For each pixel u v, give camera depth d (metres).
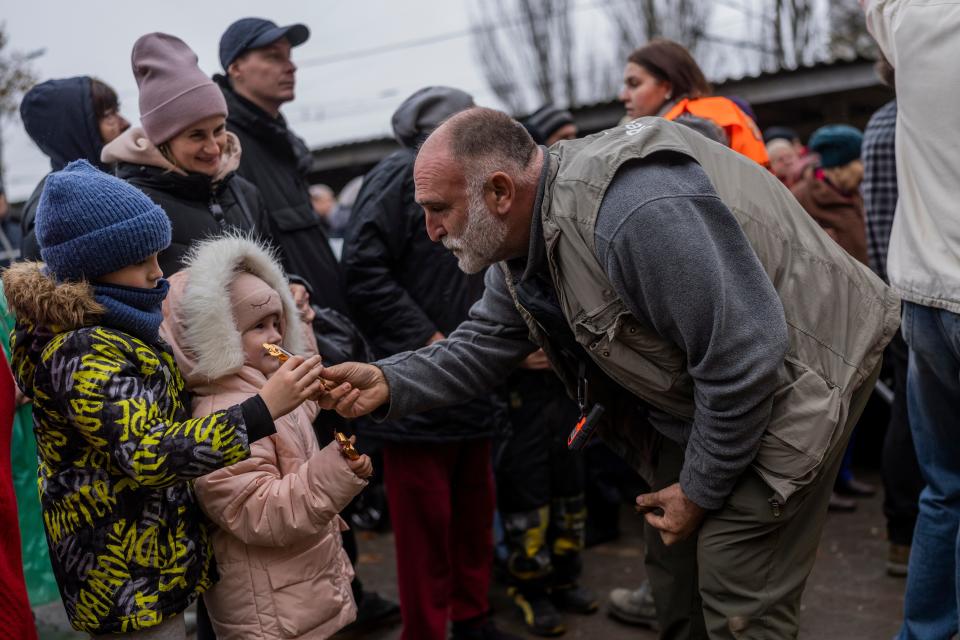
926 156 2.22
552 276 1.94
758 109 9.32
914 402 2.49
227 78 3.13
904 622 2.60
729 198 1.92
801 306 1.95
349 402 2.11
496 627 3.18
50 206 1.78
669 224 1.77
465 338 2.30
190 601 1.91
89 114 2.76
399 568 2.94
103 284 1.83
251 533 1.91
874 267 3.66
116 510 1.82
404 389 2.18
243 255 2.05
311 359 1.89
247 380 2.02
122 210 1.81
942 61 2.14
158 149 2.46
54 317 1.78
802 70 8.23
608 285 1.89
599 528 4.13
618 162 1.82
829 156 4.01
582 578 3.75
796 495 1.98
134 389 1.77
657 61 3.29
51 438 1.83
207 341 1.95
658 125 1.90
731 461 1.89
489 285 2.31
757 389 1.81
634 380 1.99
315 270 3.17
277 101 3.12
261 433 1.82
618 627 3.32
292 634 1.97
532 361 3.18
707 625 2.10
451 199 1.93
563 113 4.27
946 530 2.45
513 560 3.31
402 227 3.00
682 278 1.77
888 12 2.29
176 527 1.89
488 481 3.12
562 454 3.31
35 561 2.92
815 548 2.11
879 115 3.59
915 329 2.38
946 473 2.46
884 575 3.58
